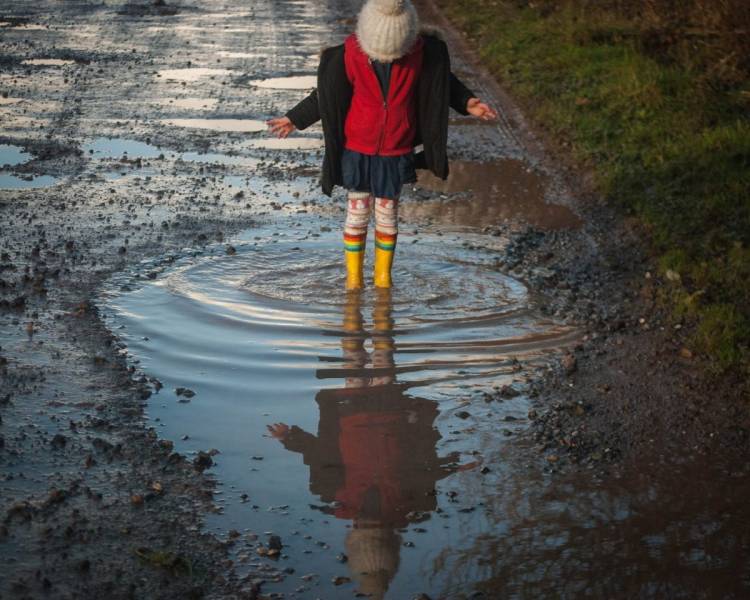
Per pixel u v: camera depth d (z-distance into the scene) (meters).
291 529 8.30
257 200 17.05
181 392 10.52
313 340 11.88
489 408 10.47
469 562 7.94
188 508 8.53
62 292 12.88
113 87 24.56
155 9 35.69
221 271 13.77
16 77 25.09
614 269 14.38
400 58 12.19
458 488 8.99
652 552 8.10
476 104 12.67
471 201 17.48
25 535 8.02
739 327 12.09
